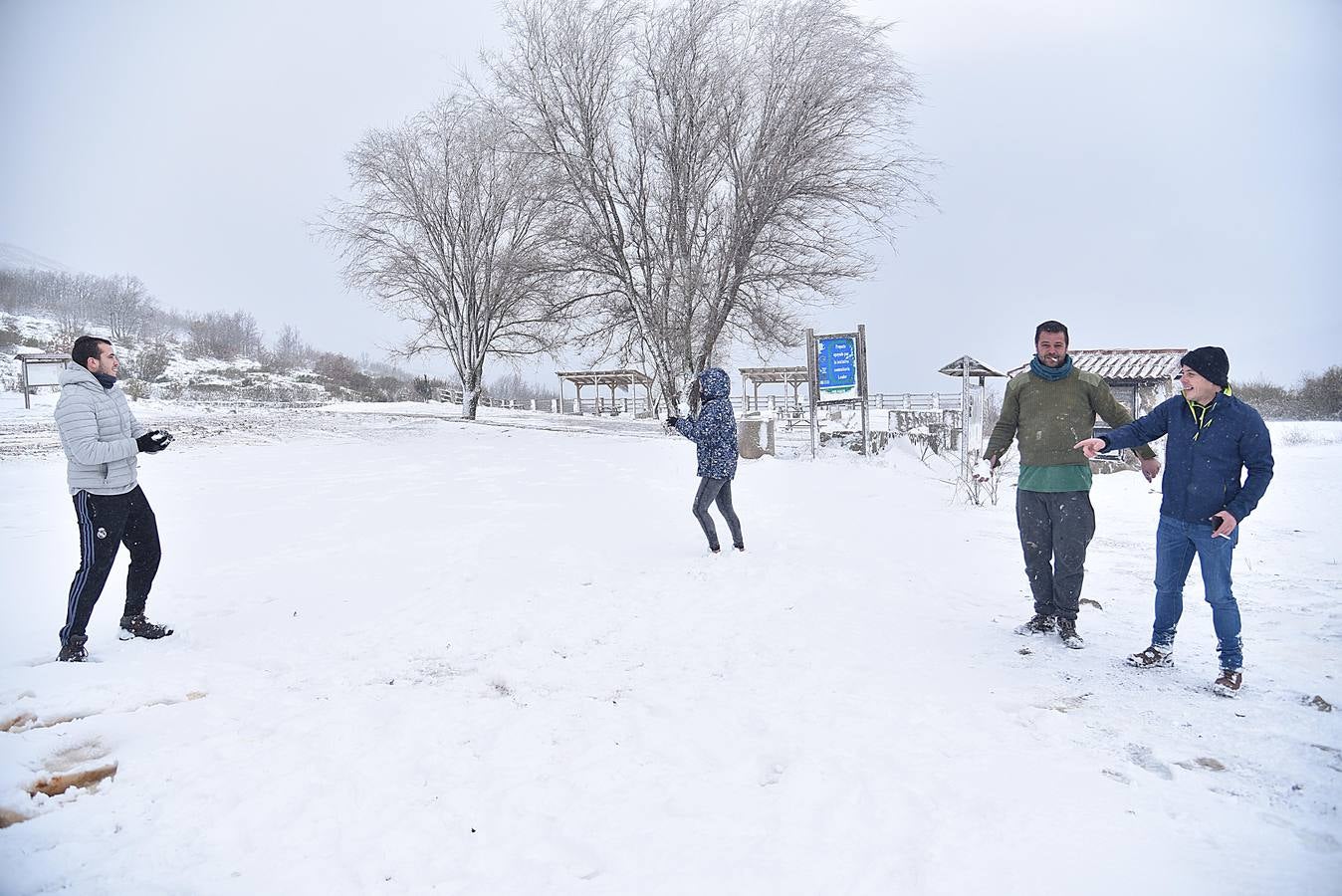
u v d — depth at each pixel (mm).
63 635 4660
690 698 4215
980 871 2588
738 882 2588
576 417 44031
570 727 3869
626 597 6250
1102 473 16703
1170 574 4445
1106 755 3404
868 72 21688
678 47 22688
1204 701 3963
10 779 3152
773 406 51938
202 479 13094
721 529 9219
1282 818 2855
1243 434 4125
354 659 4918
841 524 9648
